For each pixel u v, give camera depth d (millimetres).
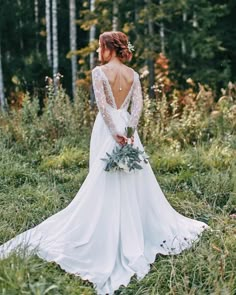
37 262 4355
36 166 8062
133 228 4715
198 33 15391
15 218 5723
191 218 5816
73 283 4195
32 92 18922
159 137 8961
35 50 21156
